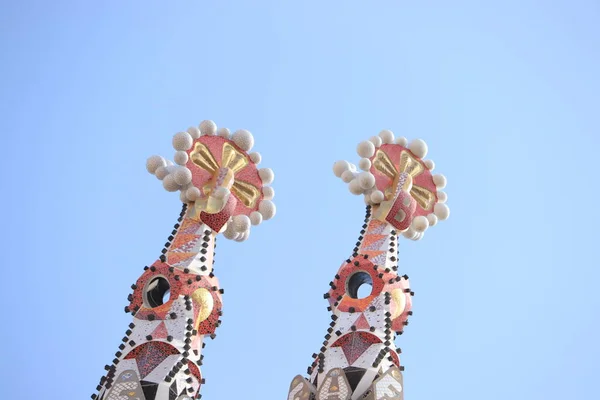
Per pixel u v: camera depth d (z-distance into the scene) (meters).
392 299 34.81
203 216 34.94
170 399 31.55
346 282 35.44
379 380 32.81
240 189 36.75
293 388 34.06
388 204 36.91
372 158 37.75
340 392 32.97
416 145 38.56
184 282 33.31
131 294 33.53
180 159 35.34
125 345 32.59
